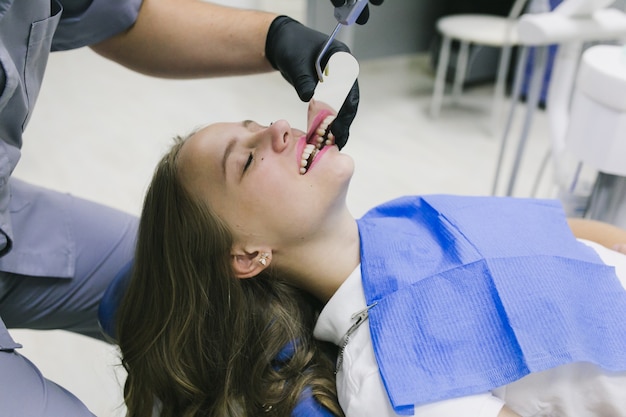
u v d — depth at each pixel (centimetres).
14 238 93
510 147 256
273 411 81
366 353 75
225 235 80
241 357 83
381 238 83
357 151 252
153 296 86
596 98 90
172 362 84
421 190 223
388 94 314
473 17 277
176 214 83
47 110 289
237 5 373
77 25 84
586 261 78
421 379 69
